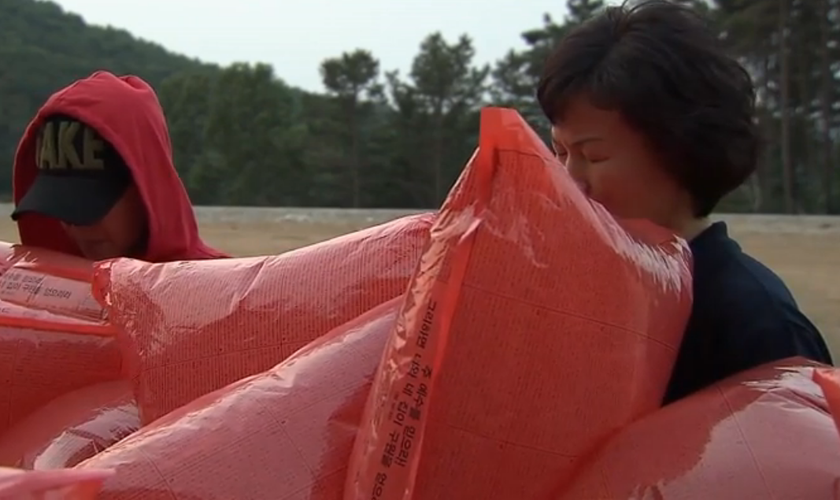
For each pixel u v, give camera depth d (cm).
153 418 198
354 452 158
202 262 214
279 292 195
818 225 1822
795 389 155
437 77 4600
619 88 171
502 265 141
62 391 233
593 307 144
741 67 181
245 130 4953
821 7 3950
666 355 160
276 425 163
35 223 278
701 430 148
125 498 156
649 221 171
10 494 130
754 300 173
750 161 181
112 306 214
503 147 142
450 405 143
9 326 235
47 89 5450
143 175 265
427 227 194
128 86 272
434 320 142
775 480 141
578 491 148
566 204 144
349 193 4762
